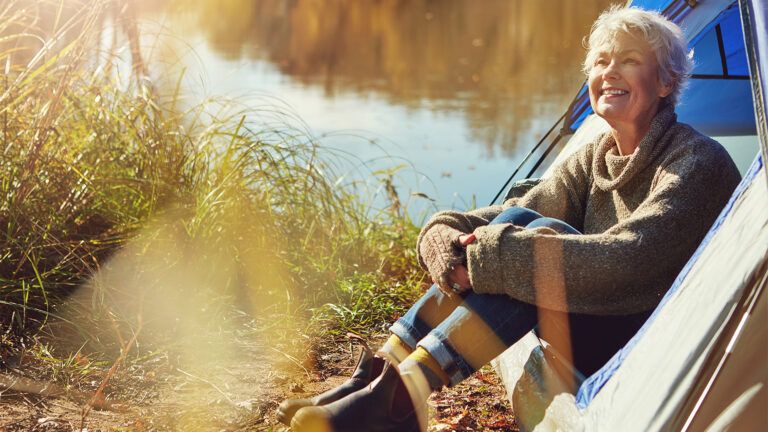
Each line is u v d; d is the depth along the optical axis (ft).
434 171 21.68
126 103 14.61
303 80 36.55
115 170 13.48
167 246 12.53
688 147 7.09
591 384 6.43
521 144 24.79
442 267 7.17
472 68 41.37
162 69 16.56
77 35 13.56
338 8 71.41
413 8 71.51
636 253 6.57
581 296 6.72
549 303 6.71
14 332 10.17
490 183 20.48
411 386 6.81
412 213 17.67
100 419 8.58
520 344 8.38
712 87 12.33
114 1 14.48
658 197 6.84
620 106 7.45
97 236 12.39
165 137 13.92
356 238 14.57
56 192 12.45
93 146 13.55
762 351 5.42
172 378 9.70
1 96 12.30
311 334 11.30
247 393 9.46
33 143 12.05
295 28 57.67
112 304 11.05
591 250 6.61
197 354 10.34
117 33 15.34
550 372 7.10
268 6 70.38
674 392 5.50
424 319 7.38
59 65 13.37
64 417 8.53
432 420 8.87
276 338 11.03
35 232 11.46
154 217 12.78
